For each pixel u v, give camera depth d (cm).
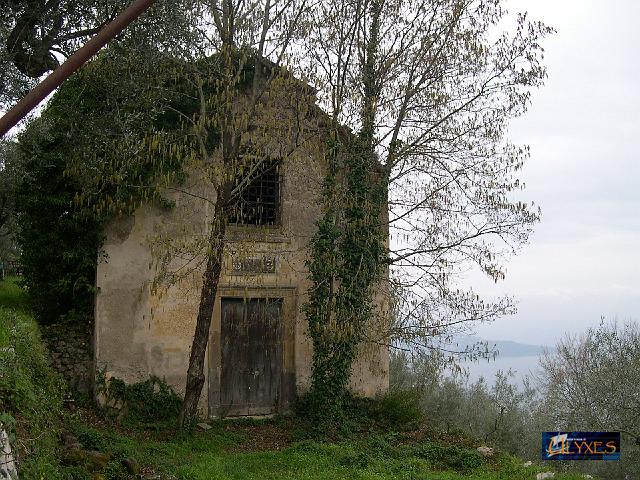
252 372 1448
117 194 1291
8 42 1102
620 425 1797
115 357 1320
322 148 1362
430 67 1347
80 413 1205
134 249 1350
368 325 1434
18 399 784
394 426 1483
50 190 1341
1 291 1766
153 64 1225
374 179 1392
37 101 484
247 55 1230
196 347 1240
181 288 1376
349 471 1116
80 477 845
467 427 1861
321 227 1370
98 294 1320
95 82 1296
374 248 1385
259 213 1462
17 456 697
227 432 1323
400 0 1341
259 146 1209
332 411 1370
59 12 1133
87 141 1272
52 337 1344
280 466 1124
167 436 1248
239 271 1428
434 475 1130
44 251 1347
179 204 1384
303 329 1488
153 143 1156
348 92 1294
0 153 1319
